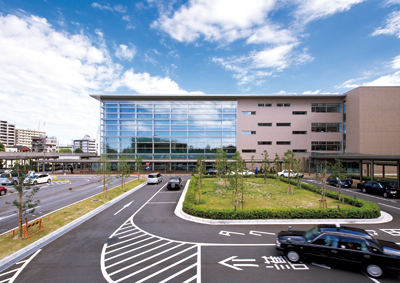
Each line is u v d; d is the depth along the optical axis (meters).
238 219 12.72
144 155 44.78
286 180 27.97
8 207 16.53
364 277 7.05
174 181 24.20
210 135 45.03
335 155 29.58
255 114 44.59
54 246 9.49
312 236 7.94
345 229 7.82
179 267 7.71
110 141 44.62
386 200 18.50
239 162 15.89
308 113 44.09
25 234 10.30
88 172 45.91
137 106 45.09
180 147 45.03
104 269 7.60
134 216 14.00
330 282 6.79
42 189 24.94
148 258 8.38
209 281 6.85
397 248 7.27
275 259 8.26
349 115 41.41
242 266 7.76
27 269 7.60
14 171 10.04
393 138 37.75
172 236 10.56
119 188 24.48
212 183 27.98
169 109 45.31
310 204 16.55
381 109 38.03
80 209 15.30
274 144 44.06
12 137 121.81
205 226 11.97
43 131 138.75
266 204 16.55
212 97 44.62
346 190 23.36
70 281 6.88
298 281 6.84
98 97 44.31
